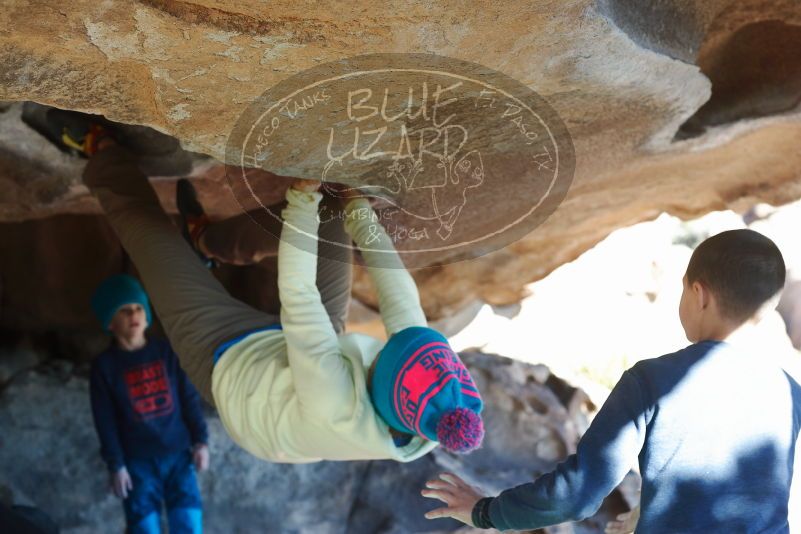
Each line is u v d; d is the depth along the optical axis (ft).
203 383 9.96
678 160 10.62
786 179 11.08
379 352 8.32
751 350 6.35
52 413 15.78
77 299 16.92
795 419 6.27
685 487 5.99
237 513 15.11
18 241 16.49
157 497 13.47
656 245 30.53
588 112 7.93
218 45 5.72
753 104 9.21
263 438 9.12
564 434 17.06
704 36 7.85
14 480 14.79
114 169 10.43
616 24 6.15
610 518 15.19
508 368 18.11
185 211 11.59
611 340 26.99
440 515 6.99
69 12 5.61
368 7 5.34
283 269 8.46
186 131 6.68
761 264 6.30
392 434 8.45
